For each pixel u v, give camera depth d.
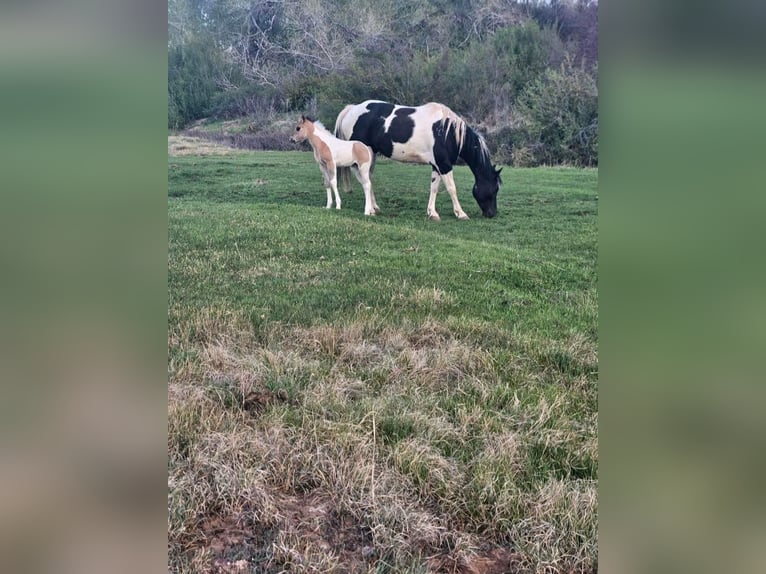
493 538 2.52
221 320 3.06
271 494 2.55
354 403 2.83
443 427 2.79
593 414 2.92
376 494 2.55
